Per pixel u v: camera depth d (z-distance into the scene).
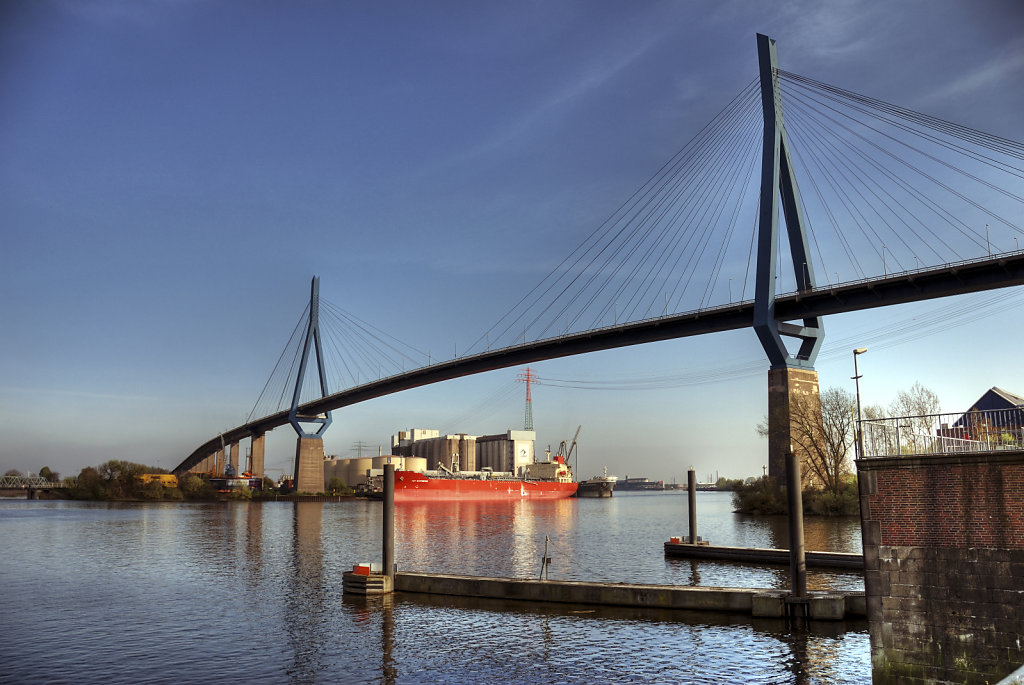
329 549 80.25
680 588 40.84
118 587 53.78
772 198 128.50
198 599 48.25
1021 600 21.97
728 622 38.09
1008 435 24.91
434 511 174.25
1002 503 22.45
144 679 30.97
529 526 118.38
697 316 138.38
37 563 68.81
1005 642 22.09
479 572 60.22
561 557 70.31
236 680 30.77
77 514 168.12
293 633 38.03
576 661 32.53
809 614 37.97
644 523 126.19
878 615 24.02
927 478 23.62
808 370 127.81
